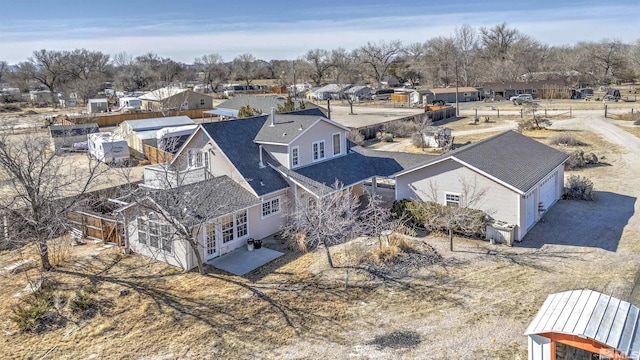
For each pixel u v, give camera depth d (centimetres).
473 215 2158
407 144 4834
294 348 1370
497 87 9362
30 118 7556
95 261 2033
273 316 1548
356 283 1767
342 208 2041
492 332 1405
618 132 4919
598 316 1048
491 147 2600
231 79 15438
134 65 15575
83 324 1527
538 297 1609
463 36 13162
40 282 1780
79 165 3759
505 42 13300
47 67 12094
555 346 1032
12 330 1501
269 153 2506
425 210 2298
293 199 2397
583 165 3606
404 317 1521
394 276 1820
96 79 12156
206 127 2370
